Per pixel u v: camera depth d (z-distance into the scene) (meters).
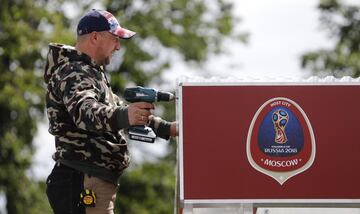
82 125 9.38
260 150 9.51
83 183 9.84
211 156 9.48
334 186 9.48
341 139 9.53
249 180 9.47
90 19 10.03
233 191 9.46
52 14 37.91
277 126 9.53
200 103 9.54
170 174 45.75
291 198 9.46
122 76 44.62
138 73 45.31
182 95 9.54
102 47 10.04
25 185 40.00
